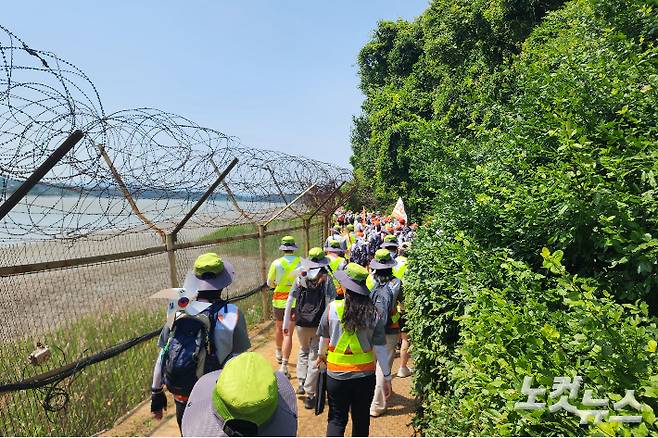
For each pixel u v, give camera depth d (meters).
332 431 3.49
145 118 4.23
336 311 3.50
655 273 2.38
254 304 8.02
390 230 11.40
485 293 2.24
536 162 3.85
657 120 3.17
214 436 1.61
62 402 4.03
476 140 5.84
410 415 4.77
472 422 2.25
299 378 5.18
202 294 3.04
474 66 14.95
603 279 2.61
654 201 2.44
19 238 3.22
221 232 8.32
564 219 2.73
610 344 1.62
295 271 5.12
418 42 26.91
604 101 3.44
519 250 3.14
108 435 4.30
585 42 4.97
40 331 3.96
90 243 5.46
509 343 1.96
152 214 4.66
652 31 4.14
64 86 3.19
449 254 3.56
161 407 3.00
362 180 27.80
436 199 4.93
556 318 1.92
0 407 3.53
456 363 3.05
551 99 3.90
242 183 6.75
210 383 1.88
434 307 3.56
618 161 2.61
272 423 1.68
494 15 14.39
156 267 5.40
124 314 4.88
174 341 2.85
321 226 13.38
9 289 3.87
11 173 3.00
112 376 4.63
